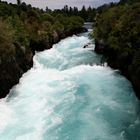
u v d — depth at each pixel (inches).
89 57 1238.9
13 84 873.5
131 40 915.4
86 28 2952.8
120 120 642.8
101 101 741.3
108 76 941.2
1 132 595.5
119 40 1006.4
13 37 1002.1
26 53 1087.6
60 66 1144.2
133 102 735.7
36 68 1139.9
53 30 1792.6
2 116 674.2
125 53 913.5
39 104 737.6
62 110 693.3
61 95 788.0
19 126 622.5
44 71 1080.2
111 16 1251.8
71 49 1502.2
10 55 887.7
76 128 604.7
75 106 713.0
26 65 1056.2
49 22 1991.9
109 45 1074.7
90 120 640.4
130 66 848.3
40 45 1409.9
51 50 1480.1
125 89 817.5
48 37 1584.6
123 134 585.6
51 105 725.3
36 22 1686.8
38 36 1440.7
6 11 1631.4
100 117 654.5
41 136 576.1
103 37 1257.4
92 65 1109.1
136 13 1003.3
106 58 1158.3
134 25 957.8
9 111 703.7
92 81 897.5
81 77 948.0
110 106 710.5
